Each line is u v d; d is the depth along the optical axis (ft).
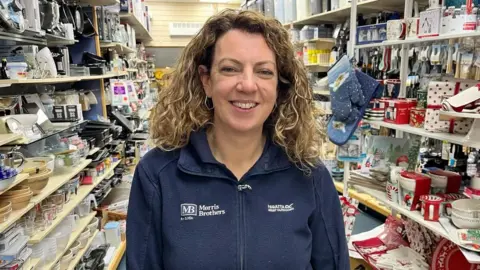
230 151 3.24
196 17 28.76
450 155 7.83
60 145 6.89
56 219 6.06
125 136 12.86
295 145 3.36
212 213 3.08
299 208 3.22
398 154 7.04
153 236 3.19
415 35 6.14
